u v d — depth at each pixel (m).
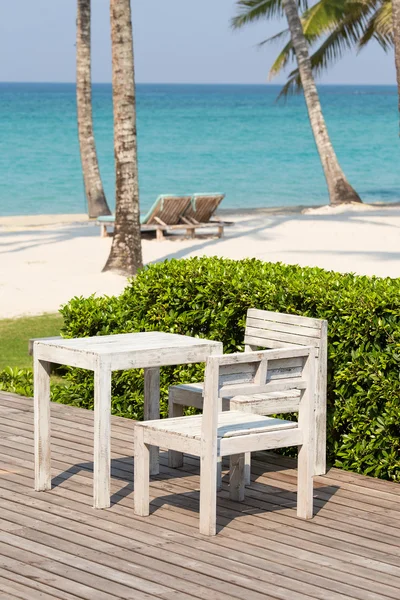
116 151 16.39
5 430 8.01
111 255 16.53
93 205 28.59
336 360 7.09
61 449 7.45
